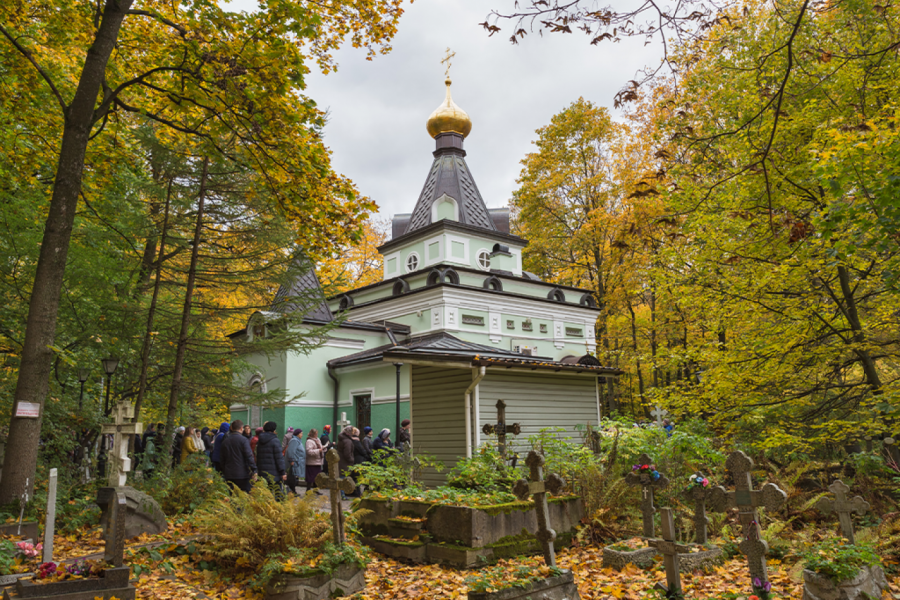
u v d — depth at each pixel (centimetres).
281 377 2281
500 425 1095
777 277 1014
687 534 838
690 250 1154
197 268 1490
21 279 1303
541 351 2709
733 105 1120
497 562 748
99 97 1216
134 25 1132
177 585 662
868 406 1037
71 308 1352
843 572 535
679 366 1281
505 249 2897
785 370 1037
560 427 1335
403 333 2558
